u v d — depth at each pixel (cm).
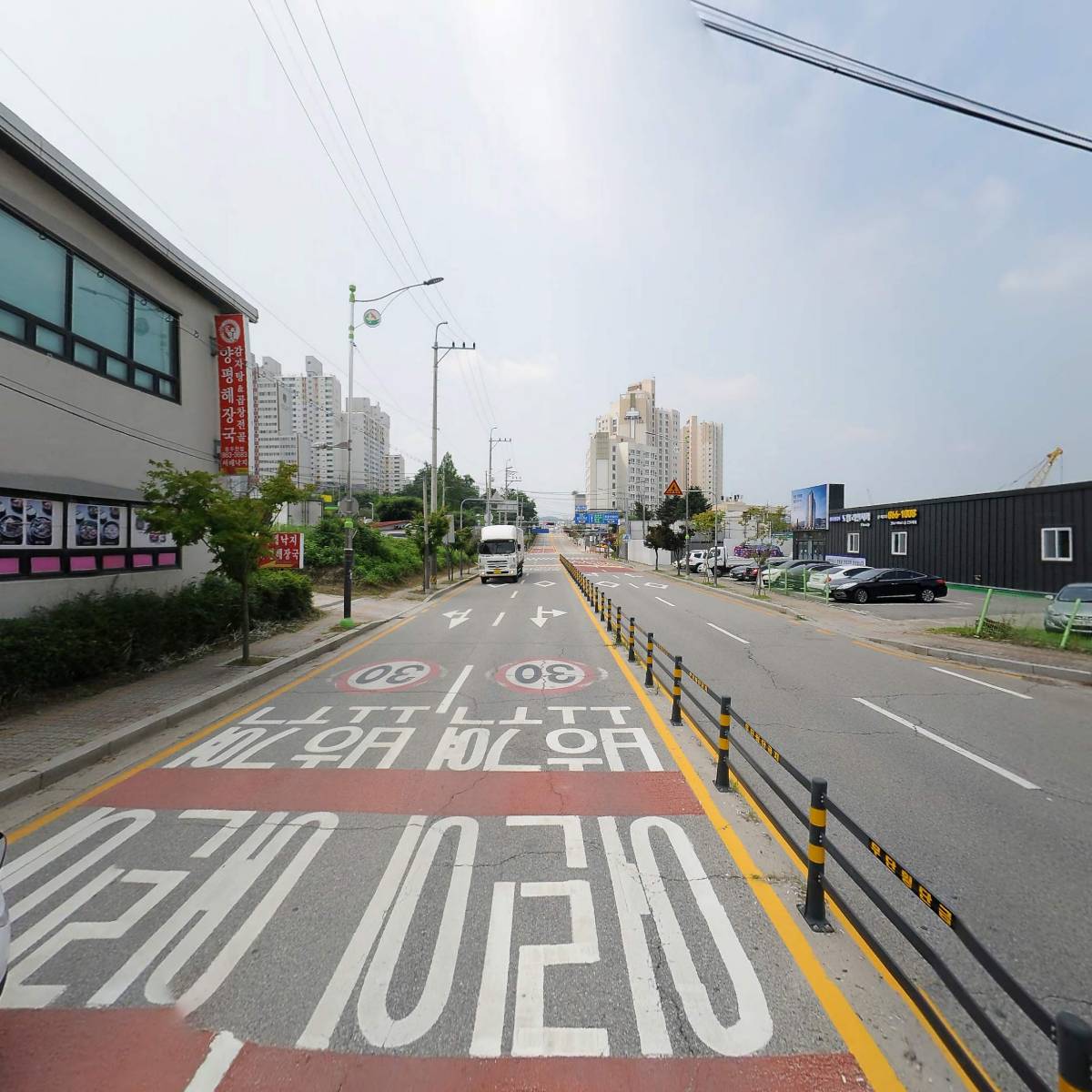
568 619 1822
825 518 3956
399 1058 270
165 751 671
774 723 775
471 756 646
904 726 766
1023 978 322
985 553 2714
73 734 685
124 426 1182
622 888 398
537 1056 270
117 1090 255
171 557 1316
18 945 348
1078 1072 169
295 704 863
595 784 573
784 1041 278
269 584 1521
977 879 418
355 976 320
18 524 964
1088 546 2269
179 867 429
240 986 314
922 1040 280
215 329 1470
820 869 360
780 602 2270
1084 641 1300
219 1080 260
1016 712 836
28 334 977
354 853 446
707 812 513
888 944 350
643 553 6009
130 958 336
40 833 482
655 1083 256
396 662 1167
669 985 312
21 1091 254
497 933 354
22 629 834
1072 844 466
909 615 1925
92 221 1099
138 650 1027
